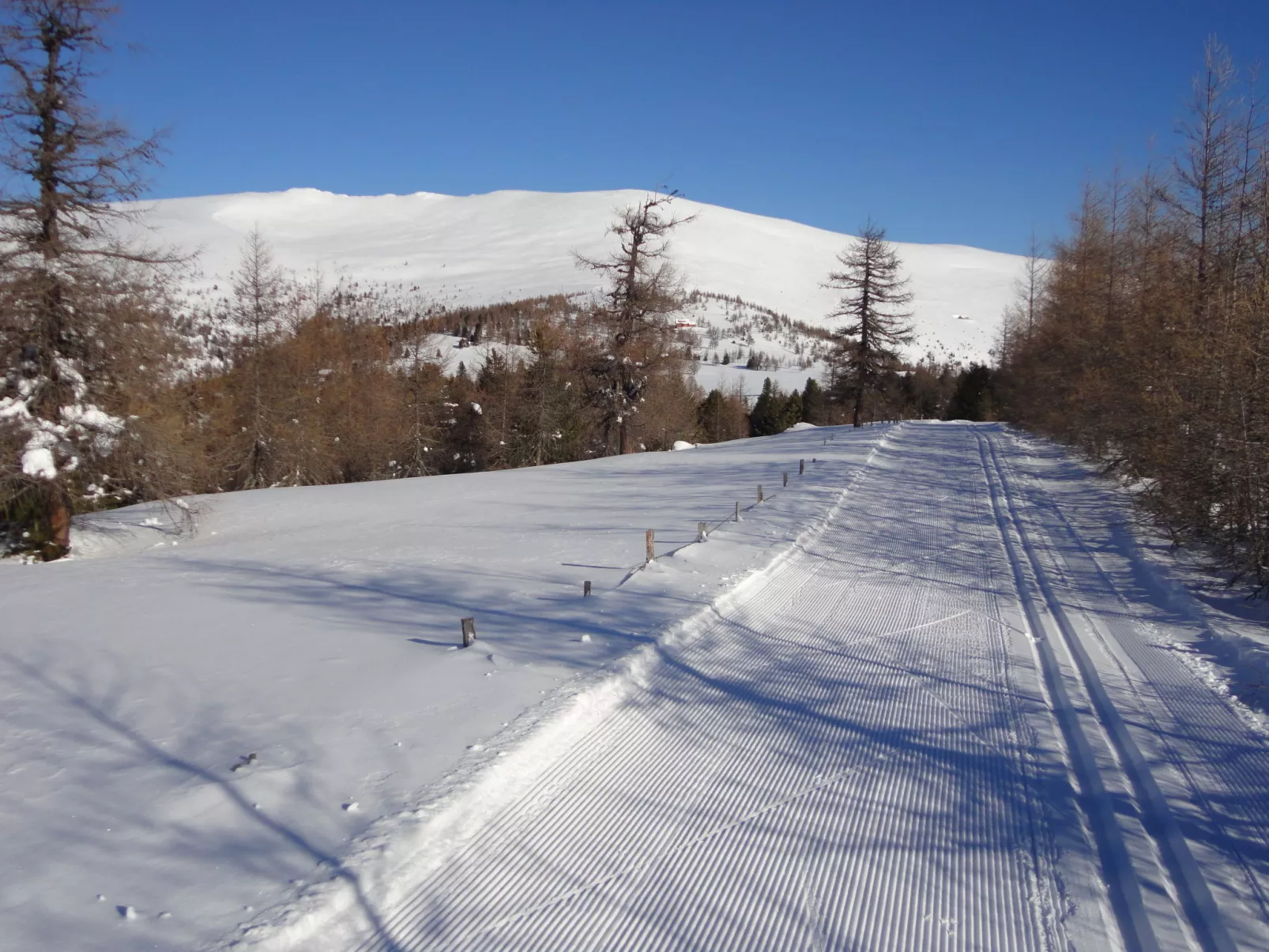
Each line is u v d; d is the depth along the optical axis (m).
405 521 18.95
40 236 17.44
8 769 5.68
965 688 7.50
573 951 3.87
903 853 4.79
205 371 35.31
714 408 74.50
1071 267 34.41
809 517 15.40
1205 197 16.81
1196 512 11.66
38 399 17.59
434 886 4.34
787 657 8.23
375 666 7.72
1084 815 5.27
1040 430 32.66
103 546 18.66
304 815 4.91
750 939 3.99
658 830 4.99
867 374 44.84
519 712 6.41
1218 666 7.96
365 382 46.44
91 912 3.97
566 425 50.19
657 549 13.12
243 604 10.70
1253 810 5.23
